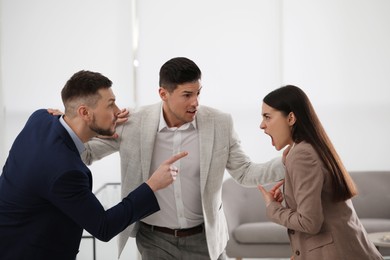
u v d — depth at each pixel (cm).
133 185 249
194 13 514
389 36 515
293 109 208
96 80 201
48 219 191
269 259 490
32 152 191
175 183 248
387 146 520
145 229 256
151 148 246
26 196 188
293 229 204
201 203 252
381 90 518
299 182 198
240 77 514
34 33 515
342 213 202
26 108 516
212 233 250
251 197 484
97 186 520
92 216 188
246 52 514
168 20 515
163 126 248
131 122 252
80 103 199
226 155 251
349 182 202
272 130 213
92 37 515
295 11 516
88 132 204
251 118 515
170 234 252
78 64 515
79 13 514
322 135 206
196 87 233
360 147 520
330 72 517
